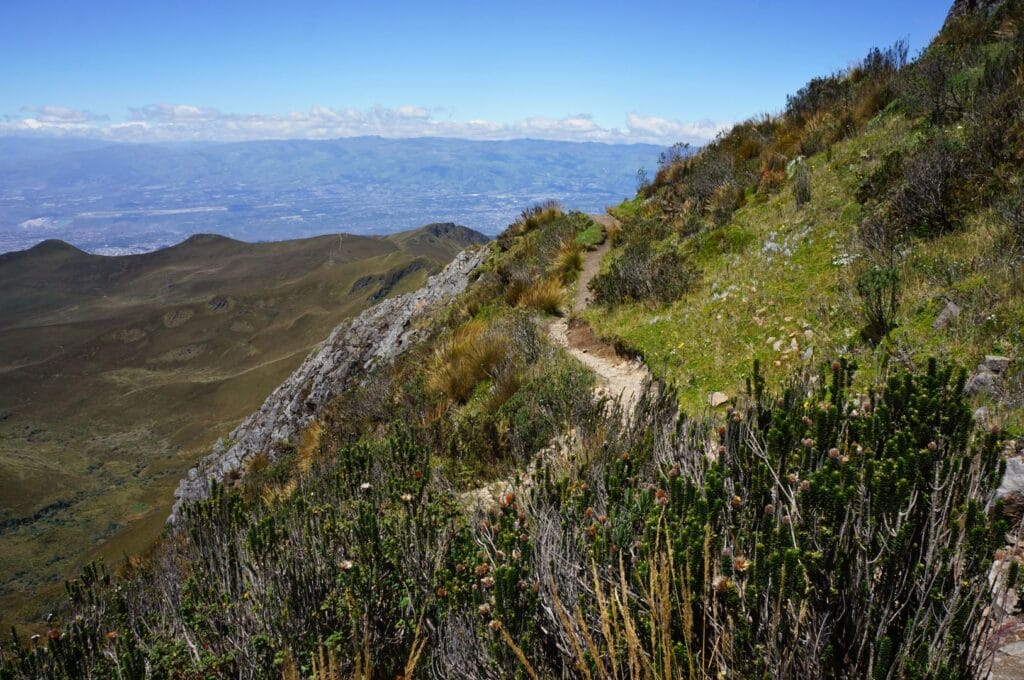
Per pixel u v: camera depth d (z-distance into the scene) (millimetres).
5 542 124375
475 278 18750
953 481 1908
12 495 148000
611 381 7582
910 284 6035
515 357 9031
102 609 3223
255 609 2695
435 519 3014
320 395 23109
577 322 10508
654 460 3193
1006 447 3164
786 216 9727
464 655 2219
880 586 1780
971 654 1722
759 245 9297
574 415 5418
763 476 2230
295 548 2996
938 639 1612
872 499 1937
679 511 2254
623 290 10211
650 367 7559
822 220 8773
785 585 1757
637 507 2426
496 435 5664
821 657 1680
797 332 6516
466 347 10539
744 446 2562
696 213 12711
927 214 6953
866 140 10344
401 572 2725
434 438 6223
